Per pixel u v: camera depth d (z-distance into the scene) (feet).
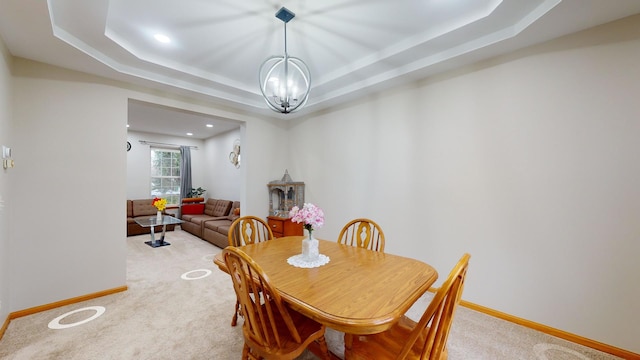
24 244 7.30
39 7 5.17
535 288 6.75
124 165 9.07
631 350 5.54
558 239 6.43
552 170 6.51
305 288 4.32
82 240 8.22
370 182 10.69
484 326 6.86
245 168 13.11
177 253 13.91
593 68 5.97
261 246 6.93
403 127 9.60
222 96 11.09
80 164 8.21
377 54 8.32
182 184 23.02
